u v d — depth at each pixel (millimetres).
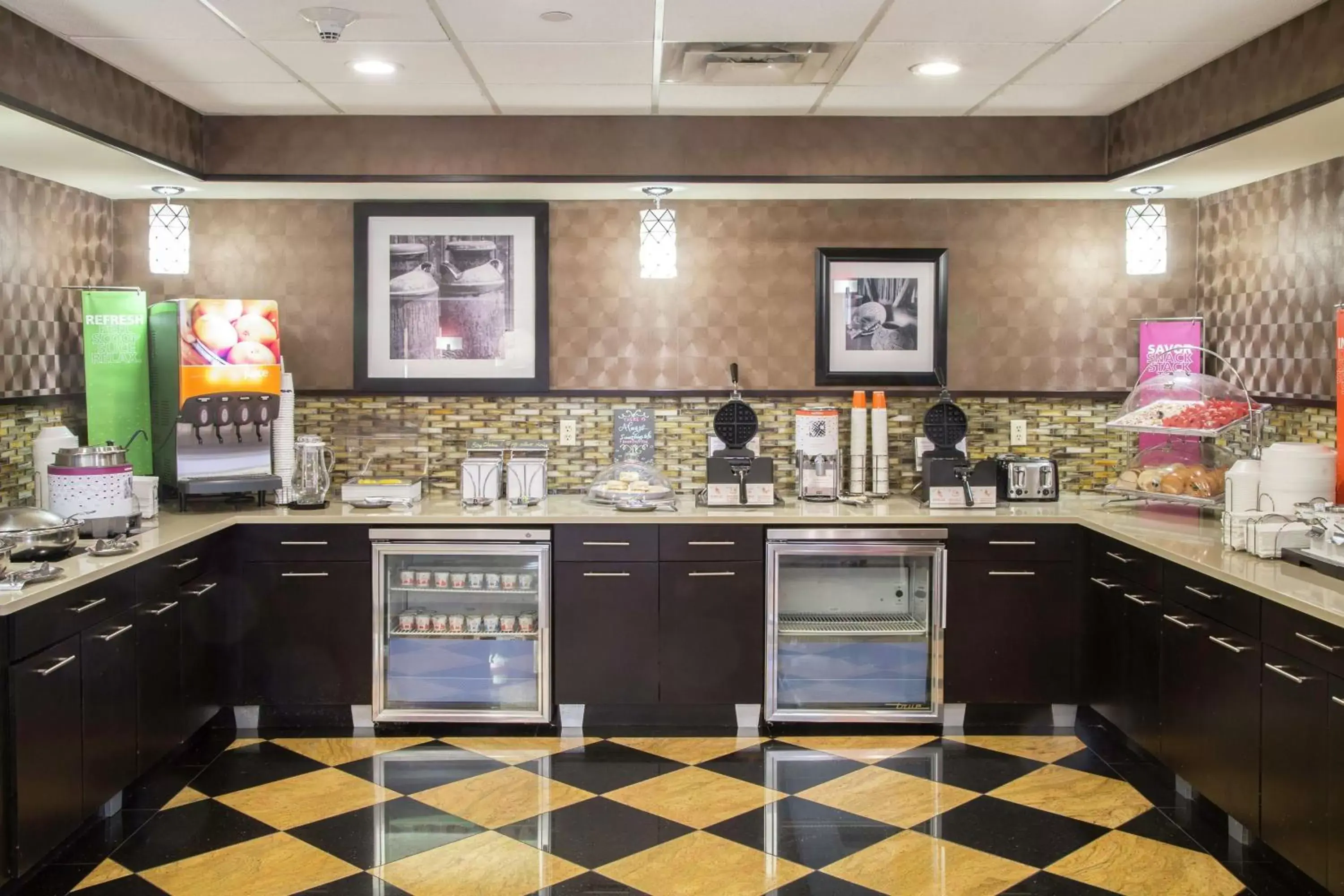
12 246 4613
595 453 5590
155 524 4664
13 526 3840
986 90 4594
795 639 5031
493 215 5480
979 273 5574
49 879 3455
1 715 3127
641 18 3623
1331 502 3959
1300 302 4699
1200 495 4797
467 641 5152
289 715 5004
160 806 4062
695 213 5523
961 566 4914
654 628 4914
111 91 4160
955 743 4820
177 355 4938
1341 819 2986
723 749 4727
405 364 5531
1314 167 4590
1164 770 4352
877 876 3471
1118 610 4559
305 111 4945
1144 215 5332
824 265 5512
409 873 3492
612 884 3414
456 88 4531
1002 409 5617
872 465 5516
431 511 5020
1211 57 4105
